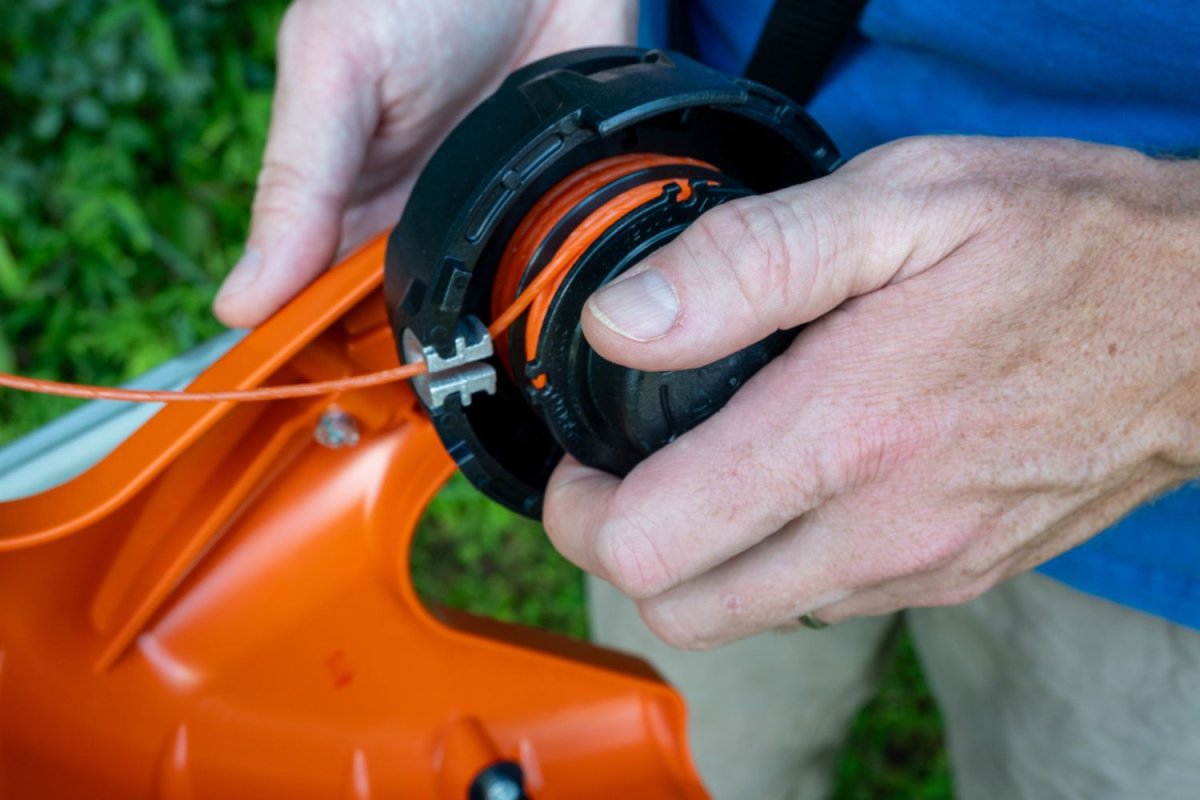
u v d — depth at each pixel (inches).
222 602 36.1
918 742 89.0
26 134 110.2
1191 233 28.1
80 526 28.5
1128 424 29.4
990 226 27.5
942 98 39.5
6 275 100.5
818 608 33.7
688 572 31.0
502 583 95.3
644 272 26.4
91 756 33.8
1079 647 47.7
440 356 28.7
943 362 28.2
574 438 31.3
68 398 101.3
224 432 33.5
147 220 108.9
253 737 36.6
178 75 105.9
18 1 105.3
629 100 27.5
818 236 26.3
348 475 36.7
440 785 38.3
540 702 40.3
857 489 29.8
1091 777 50.9
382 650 38.1
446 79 45.3
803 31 38.8
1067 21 33.6
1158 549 40.1
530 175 27.5
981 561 32.0
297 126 41.8
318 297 31.9
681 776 40.6
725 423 29.2
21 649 32.1
